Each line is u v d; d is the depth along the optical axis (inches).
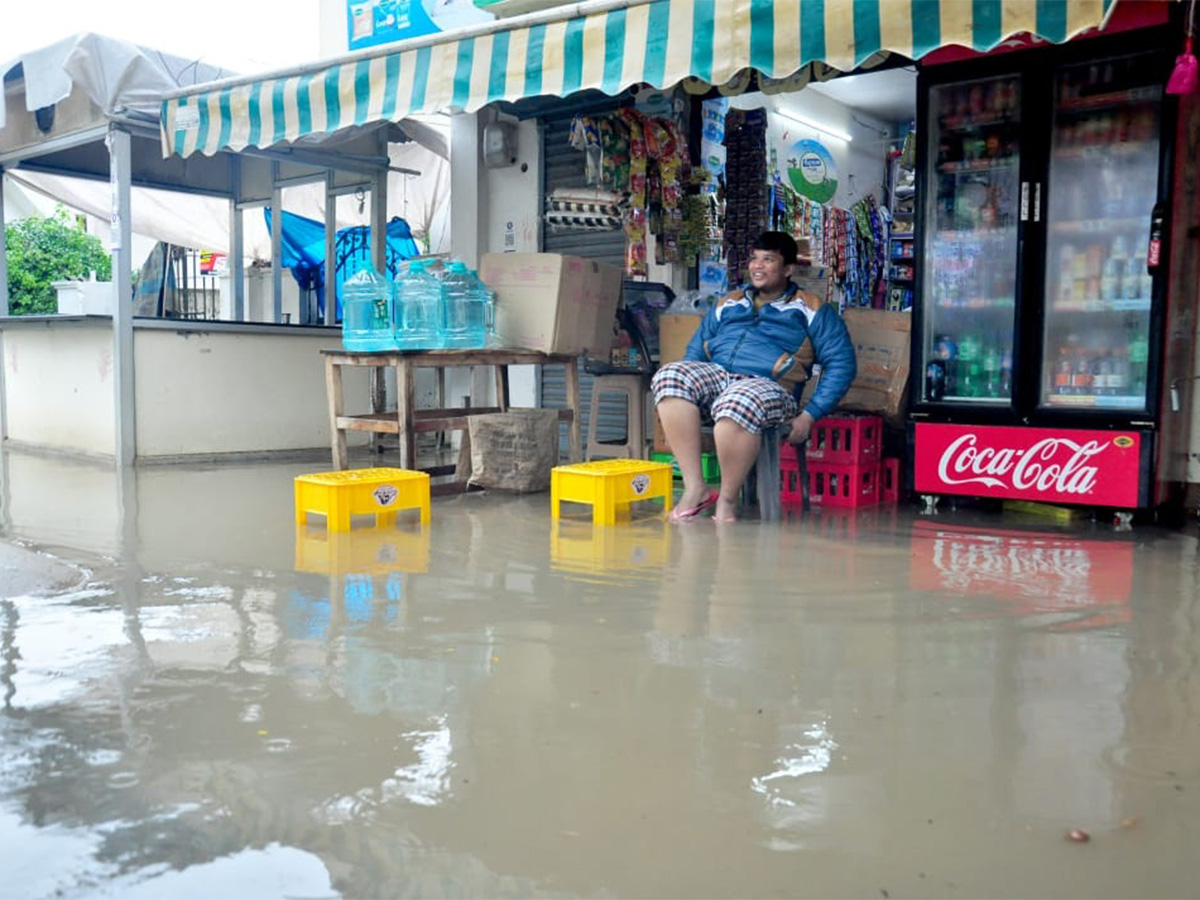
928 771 77.6
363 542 165.6
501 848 65.8
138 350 271.9
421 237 444.8
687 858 64.7
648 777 76.3
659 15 159.0
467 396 290.8
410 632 113.0
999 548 162.6
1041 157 188.1
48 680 96.7
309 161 301.1
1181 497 198.2
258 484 237.0
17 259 625.3
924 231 202.5
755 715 88.8
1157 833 68.2
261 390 296.8
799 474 200.4
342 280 421.4
